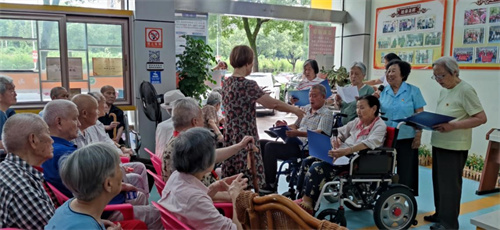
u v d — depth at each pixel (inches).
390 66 134.3
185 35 207.8
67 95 146.3
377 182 120.1
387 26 235.8
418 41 216.4
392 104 135.5
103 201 52.7
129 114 205.0
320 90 139.7
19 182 62.6
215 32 233.0
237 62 100.2
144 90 175.8
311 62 179.2
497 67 178.2
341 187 115.2
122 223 77.8
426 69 212.5
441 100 120.0
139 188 109.7
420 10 213.9
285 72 283.0
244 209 57.4
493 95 180.7
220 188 77.2
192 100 92.6
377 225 116.9
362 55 250.8
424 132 215.2
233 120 100.7
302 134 133.8
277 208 50.6
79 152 51.0
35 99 182.2
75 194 50.9
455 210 118.0
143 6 186.2
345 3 264.1
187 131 70.3
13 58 175.8
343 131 129.3
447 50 201.5
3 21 171.0
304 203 116.6
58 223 50.3
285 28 276.5
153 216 88.9
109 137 140.3
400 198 119.6
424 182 179.6
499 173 168.4
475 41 187.3
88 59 189.8
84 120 107.4
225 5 219.9
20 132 65.6
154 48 191.3
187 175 69.1
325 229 45.8
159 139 119.6
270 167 142.3
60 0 183.0
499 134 156.9
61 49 182.9
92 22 187.0
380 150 115.3
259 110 329.7
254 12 230.5
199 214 65.7
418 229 123.0
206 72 211.9
